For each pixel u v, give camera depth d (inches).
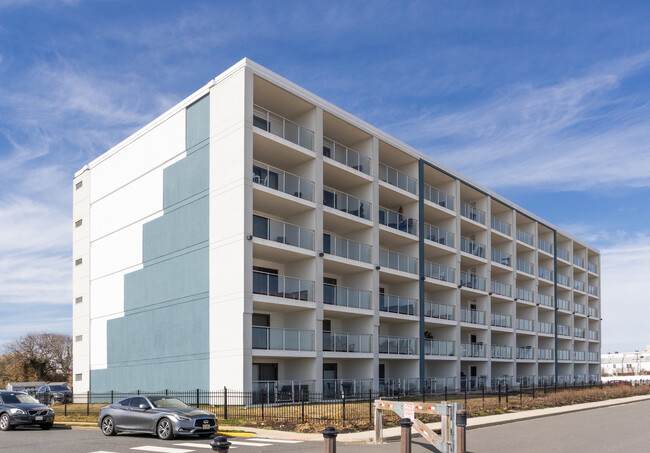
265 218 1175.0
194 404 1134.4
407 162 1636.3
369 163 1443.2
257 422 862.5
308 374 1225.4
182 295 1242.6
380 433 698.8
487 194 1924.2
